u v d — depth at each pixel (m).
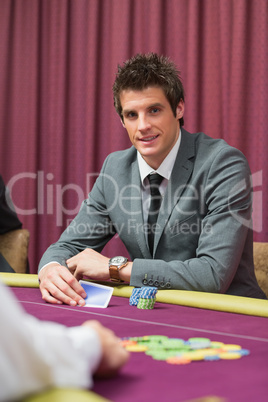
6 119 4.24
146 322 1.14
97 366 0.64
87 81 4.00
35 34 4.14
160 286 1.59
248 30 3.51
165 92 1.84
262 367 0.74
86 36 4.04
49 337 0.53
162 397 0.60
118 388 0.63
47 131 4.19
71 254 1.96
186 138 2.00
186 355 0.78
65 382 0.51
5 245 2.77
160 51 3.76
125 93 1.86
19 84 4.22
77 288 1.46
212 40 3.64
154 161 1.93
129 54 3.89
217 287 1.61
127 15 3.84
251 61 3.51
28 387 0.48
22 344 0.48
